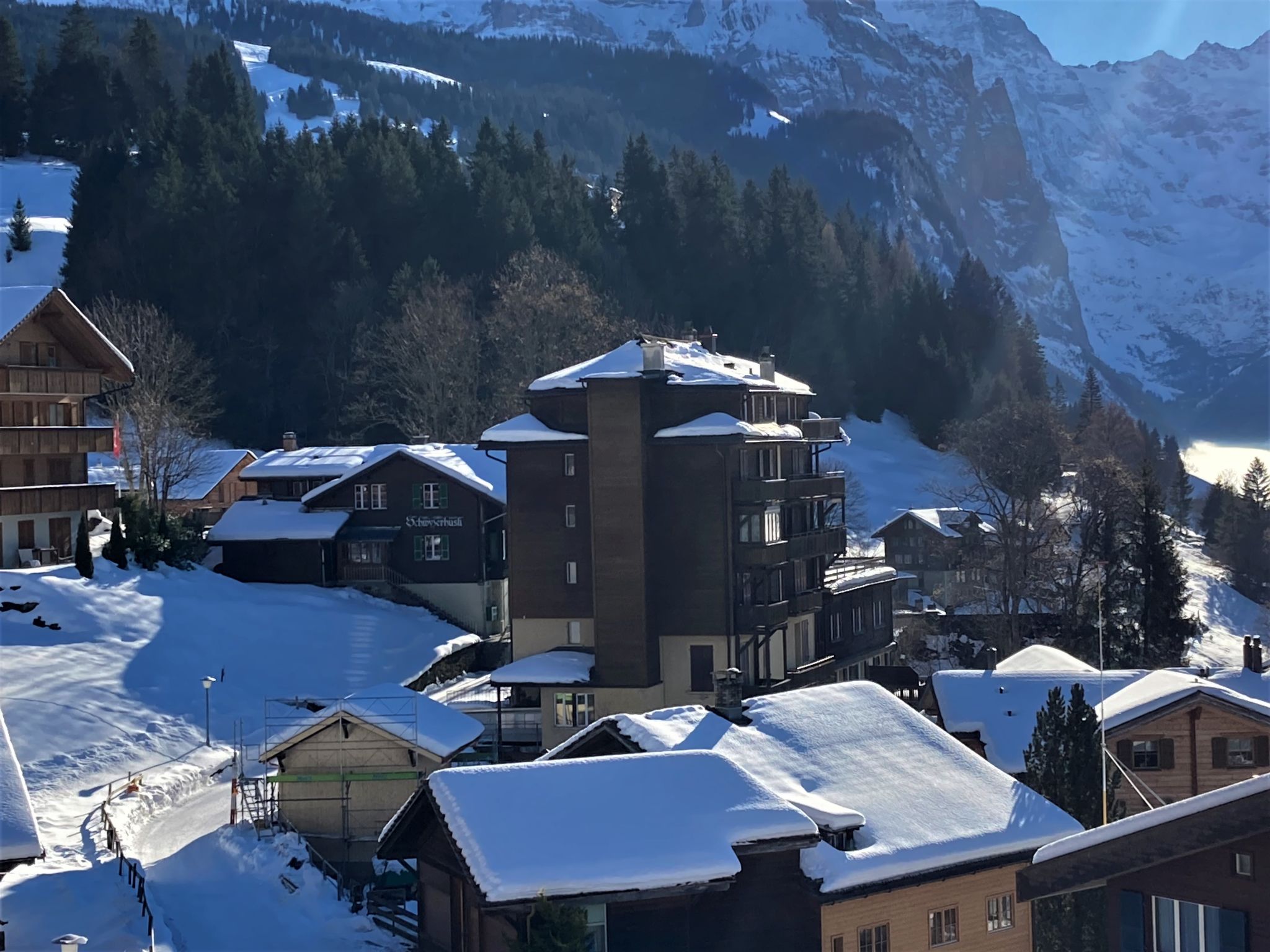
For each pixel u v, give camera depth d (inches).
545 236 5821.9
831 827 1220.5
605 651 2361.0
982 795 1347.2
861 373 6560.0
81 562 2797.7
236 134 5999.0
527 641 2501.2
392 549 3385.8
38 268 6363.2
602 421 2374.5
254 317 5177.2
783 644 2551.7
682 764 1219.2
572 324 4480.8
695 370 2519.7
